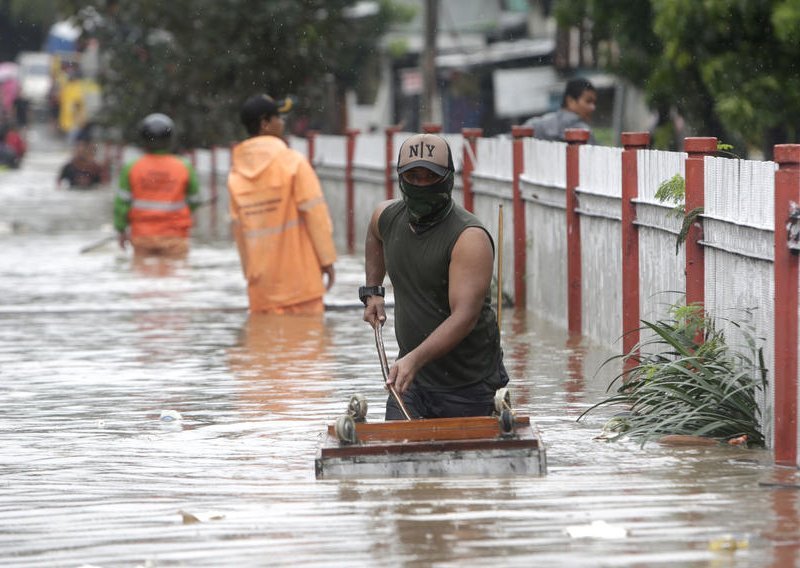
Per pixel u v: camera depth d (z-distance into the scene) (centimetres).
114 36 7800
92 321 3391
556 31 9469
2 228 6444
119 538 1419
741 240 1916
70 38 18725
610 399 2016
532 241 3338
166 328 3247
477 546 1339
